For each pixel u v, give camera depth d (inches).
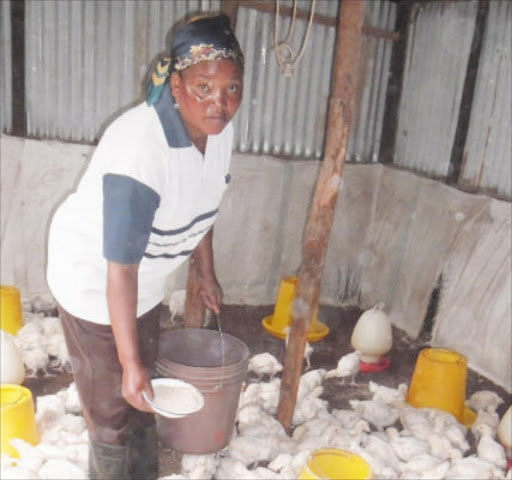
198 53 60.4
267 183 166.1
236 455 96.6
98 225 67.3
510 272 134.2
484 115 144.2
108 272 63.1
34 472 82.7
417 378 120.7
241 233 167.3
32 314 145.9
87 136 153.7
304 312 102.2
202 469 89.7
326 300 179.5
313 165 170.6
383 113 176.6
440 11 155.5
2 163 145.0
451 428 106.9
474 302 142.9
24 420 92.2
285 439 102.0
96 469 81.1
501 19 137.3
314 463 85.5
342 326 165.8
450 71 153.5
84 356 74.0
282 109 167.0
